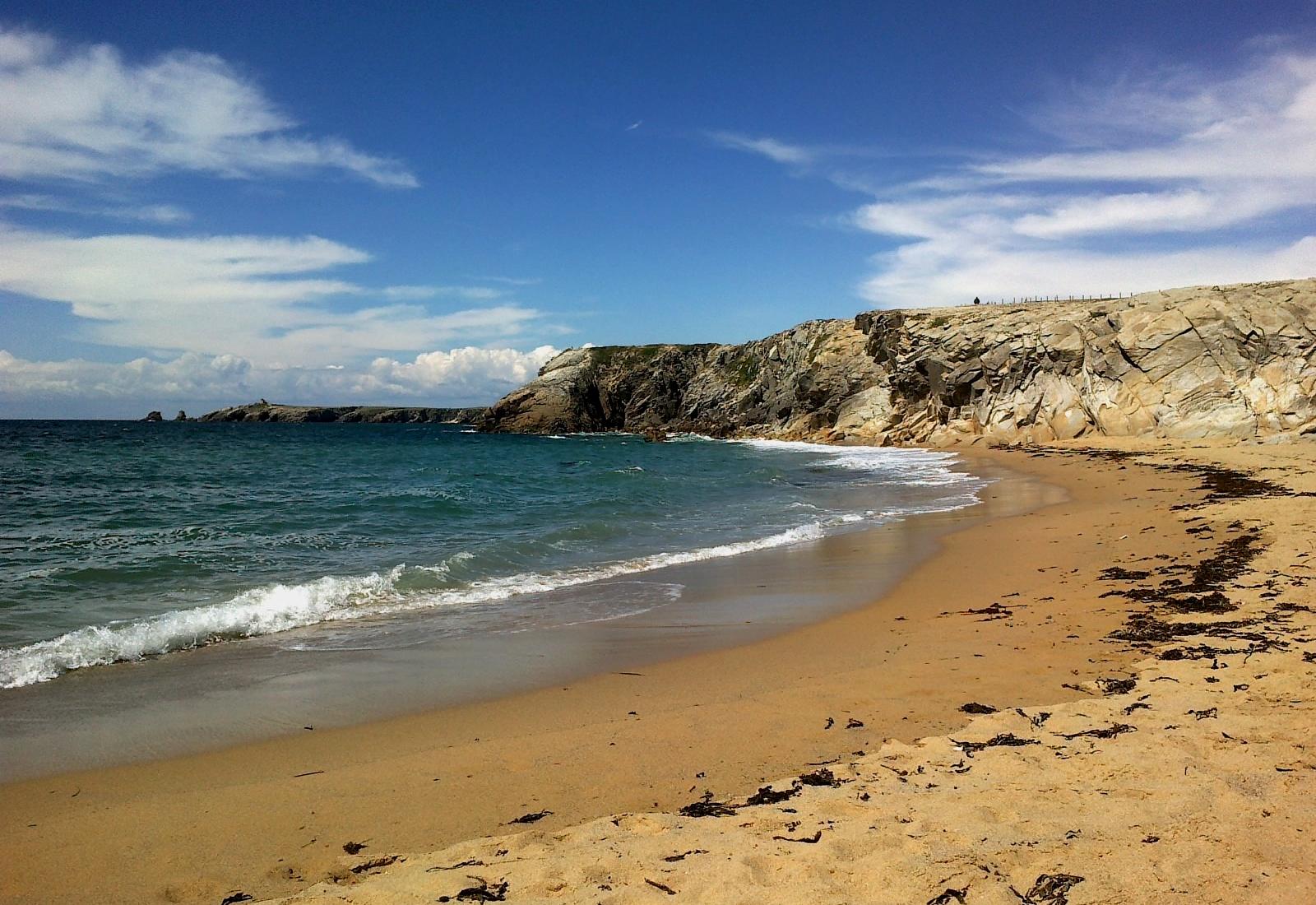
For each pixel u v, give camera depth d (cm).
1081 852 423
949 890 396
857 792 528
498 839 485
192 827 525
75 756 654
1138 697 689
